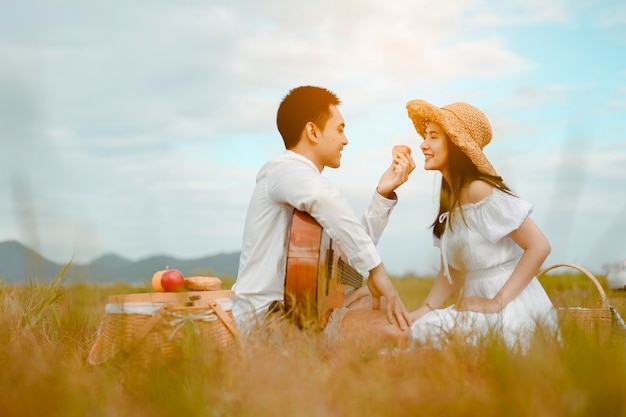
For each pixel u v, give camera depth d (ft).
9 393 7.60
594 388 6.97
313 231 13.58
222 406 7.82
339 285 15.23
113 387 8.86
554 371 7.96
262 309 14.14
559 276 23.44
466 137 13.85
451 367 8.89
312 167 14.70
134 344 10.72
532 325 12.35
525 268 13.34
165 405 7.72
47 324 13.78
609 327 12.29
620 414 6.63
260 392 7.96
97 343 11.67
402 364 9.58
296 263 13.35
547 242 13.39
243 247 15.08
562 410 6.95
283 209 14.51
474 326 10.85
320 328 13.24
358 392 7.80
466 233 13.89
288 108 15.35
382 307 14.87
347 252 13.62
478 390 7.84
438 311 13.21
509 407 6.91
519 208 13.34
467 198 13.88
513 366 8.09
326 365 9.87
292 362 9.32
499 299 13.21
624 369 8.00
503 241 13.96
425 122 15.15
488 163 13.94
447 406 7.22
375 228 15.94
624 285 17.79
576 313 13.25
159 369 9.27
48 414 7.27
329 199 13.53
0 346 10.57
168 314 11.41
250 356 9.63
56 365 8.89
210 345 10.39
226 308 12.32
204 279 12.30
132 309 11.33
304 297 13.20
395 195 16.11
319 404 7.64
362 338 10.87
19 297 14.80
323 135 15.21
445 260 14.26
